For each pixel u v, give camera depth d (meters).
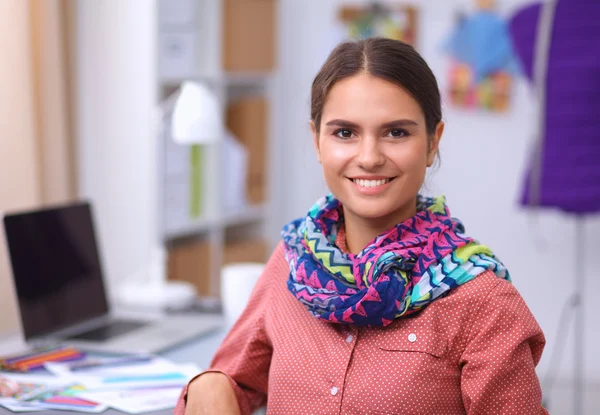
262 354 1.37
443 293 1.17
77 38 3.10
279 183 4.10
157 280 2.81
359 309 1.16
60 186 2.99
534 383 1.13
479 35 3.83
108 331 2.26
